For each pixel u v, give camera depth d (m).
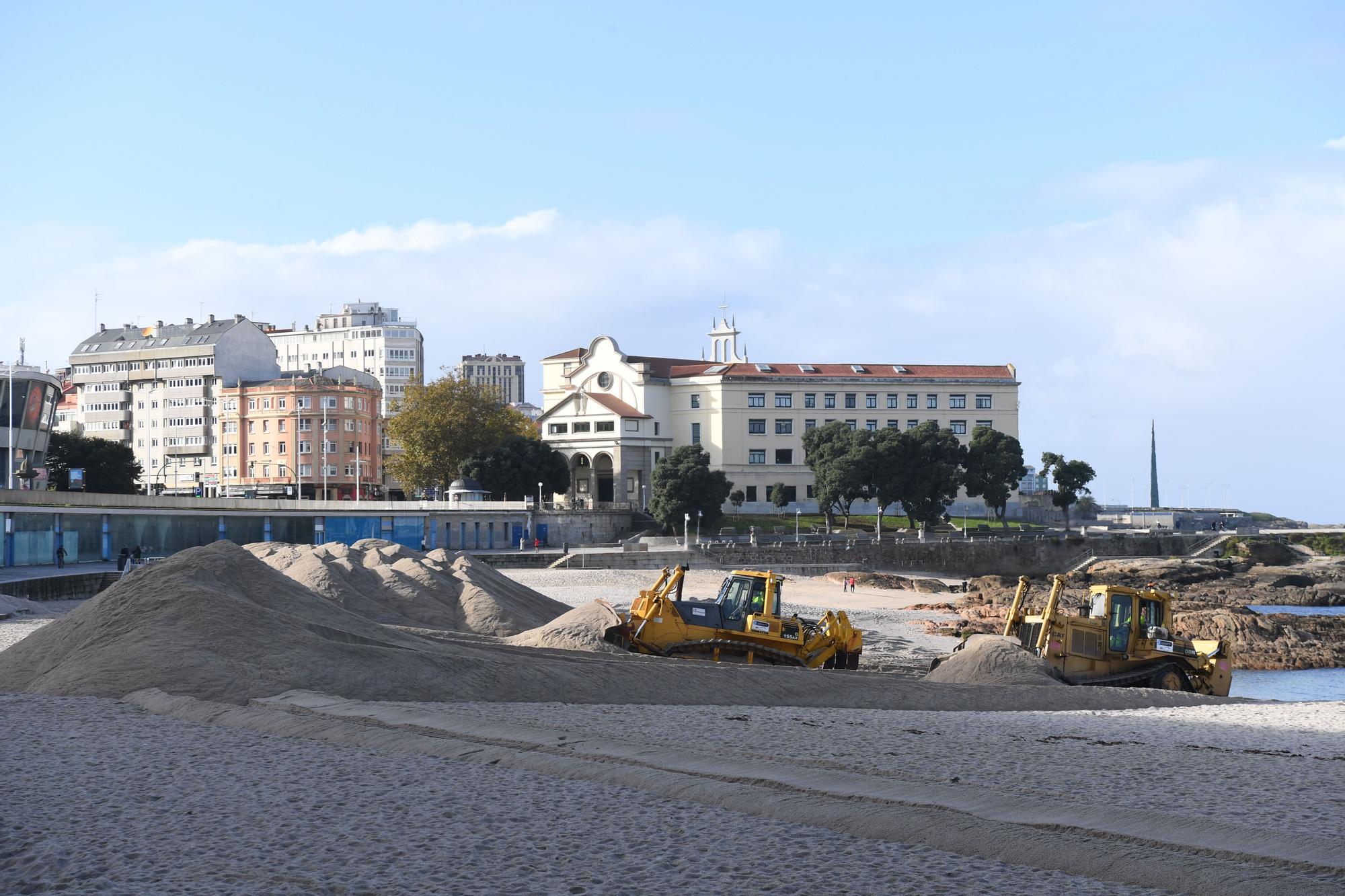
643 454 166.25
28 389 117.25
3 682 26.66
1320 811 16.42
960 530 164.00
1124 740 23.28
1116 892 11.83
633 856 13.21
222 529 102.56
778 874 12.49
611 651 38.62
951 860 12.98
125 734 20.17
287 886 12.21
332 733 20.16
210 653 25.98
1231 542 161.38
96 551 86.12
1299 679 67.75
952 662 37.34
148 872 12.62
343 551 61.75
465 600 55.75
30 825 14.35
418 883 12.31
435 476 155.75
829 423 166.62
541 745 19.03
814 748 21.23
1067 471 177.50
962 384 177.38
